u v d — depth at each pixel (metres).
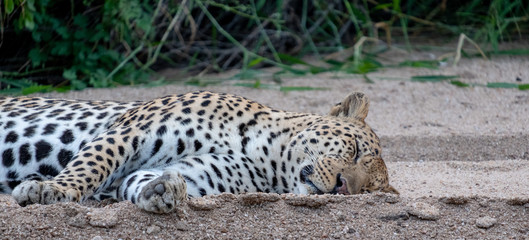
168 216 8.77
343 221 9.24
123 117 11.30
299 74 20.67
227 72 21.28
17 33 18.89
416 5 25.55
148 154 10.65
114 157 10.21
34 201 8.88
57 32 18.88
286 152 11.05
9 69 19.17
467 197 9.77
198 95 11.41
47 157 11.20
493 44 23.12
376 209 9.51
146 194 8.62
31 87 17.73
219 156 10.81
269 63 21.98
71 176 9.64
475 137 15.23
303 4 23.69
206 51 21.80
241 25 22.73
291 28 23.14
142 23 19.53
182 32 21.75
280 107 17.69
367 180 10.78
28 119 11.42
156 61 21.41
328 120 11.55
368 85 19.75
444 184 11.97
